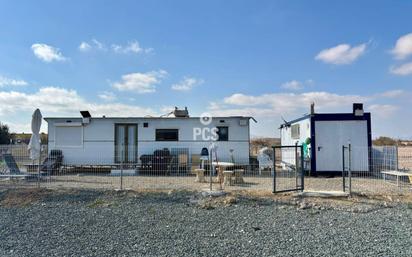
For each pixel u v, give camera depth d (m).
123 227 7.41
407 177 13.27
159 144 17.83
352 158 15.50
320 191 10.38
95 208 9.27
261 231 7.04
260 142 34.34
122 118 17.95
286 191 10.50
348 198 9.88
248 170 16.56
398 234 6.73
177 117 17.78
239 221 7.84
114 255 5.63
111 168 17.80
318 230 7.07
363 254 5.57
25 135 41.25
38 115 13.22
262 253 5.67
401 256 5.46
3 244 6.30
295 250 5.81
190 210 8.91
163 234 6.86
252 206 9.26
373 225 7.43
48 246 6.16
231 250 5.84
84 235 6.86
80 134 18.06
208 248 5.95
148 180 14.22
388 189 11.38
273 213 8.56
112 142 17.94
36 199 10.29
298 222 7.74
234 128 17.61
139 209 9.05
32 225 7.69
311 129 15.76
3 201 10.20
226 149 17.53
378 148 15.41
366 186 12.08
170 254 5.65
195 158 17.45
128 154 17.89
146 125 17.91
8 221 8.09
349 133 15.63
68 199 10.20
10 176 13.60
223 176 13.29
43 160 17.52
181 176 16.00
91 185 12.53
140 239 6.53
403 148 23.20
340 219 7.95
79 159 17.95
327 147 15.68
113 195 10.55
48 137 18.05
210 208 9.09
